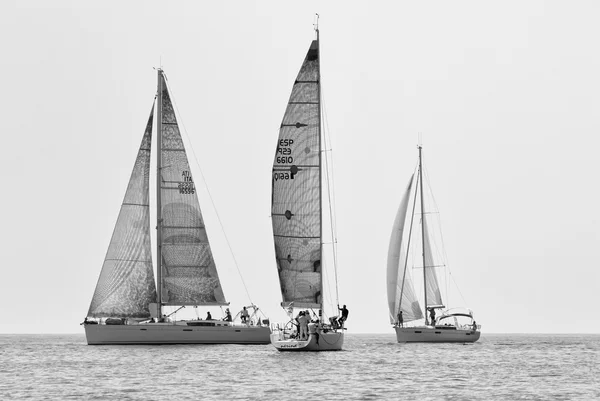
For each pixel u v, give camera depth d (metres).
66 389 142.12
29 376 161.12
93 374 162.88
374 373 165.00
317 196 195.00
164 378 154.88
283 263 195.88
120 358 193.88
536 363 198.88
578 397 136.25
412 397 133.75
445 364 190.88
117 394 136.00
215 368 170.00
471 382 154.25
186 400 129.75
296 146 195.38
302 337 194.75
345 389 141.25
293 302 195.50
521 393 140.12
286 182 195.38
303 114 195.38
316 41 195.00
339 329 198.88
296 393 136.50
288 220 195.38
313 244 194.75
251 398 131.62
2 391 140.25
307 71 195.38
